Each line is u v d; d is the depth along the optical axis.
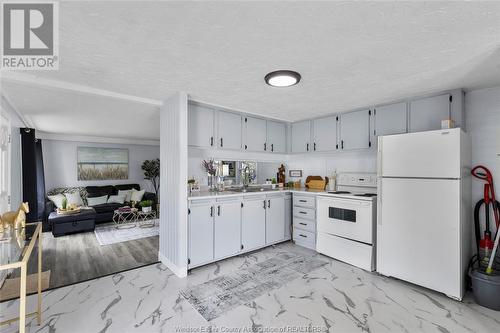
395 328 1.87
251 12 1.31
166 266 3.04
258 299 2.27
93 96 2.72
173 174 2.87
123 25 1.43
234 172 4.11
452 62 1.97
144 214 5.56
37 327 1.86
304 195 3.80
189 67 2.05
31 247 1.58
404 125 3.04
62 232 4.46
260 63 1.98
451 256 2.25
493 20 1.39
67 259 3.30
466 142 2.46
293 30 1.49
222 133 3.51
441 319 1.99
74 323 1.91
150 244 3.96
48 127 4.94
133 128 5.14
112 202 5.95
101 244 3.97
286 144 4.53
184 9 1.28
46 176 5.80
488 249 2.43
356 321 1.96
